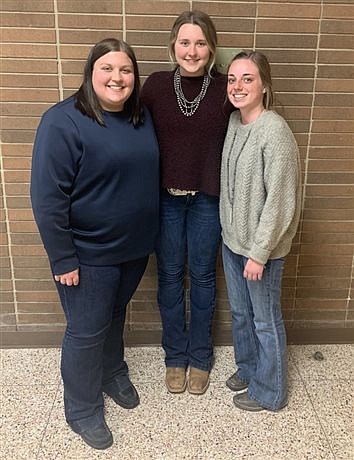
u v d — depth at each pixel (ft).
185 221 6.46
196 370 6.96
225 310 7.73
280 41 6.64
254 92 5.39
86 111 5.11
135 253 5.70
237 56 5.50
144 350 7.72
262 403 6.43
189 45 5.48
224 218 6.01
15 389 6.83
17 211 7.13
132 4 6.42
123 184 5.30
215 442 5.98
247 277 5.75
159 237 6.45
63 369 5.87
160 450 5.85
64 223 5.19
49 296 7.55
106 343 6.38
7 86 6.65
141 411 6.46
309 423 6.27
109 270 5.55
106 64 5.01
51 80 6.66
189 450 5.86
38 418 6.32
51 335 7.71
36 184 5.03
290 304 7.77
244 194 5.60
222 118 5.81
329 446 5.92
